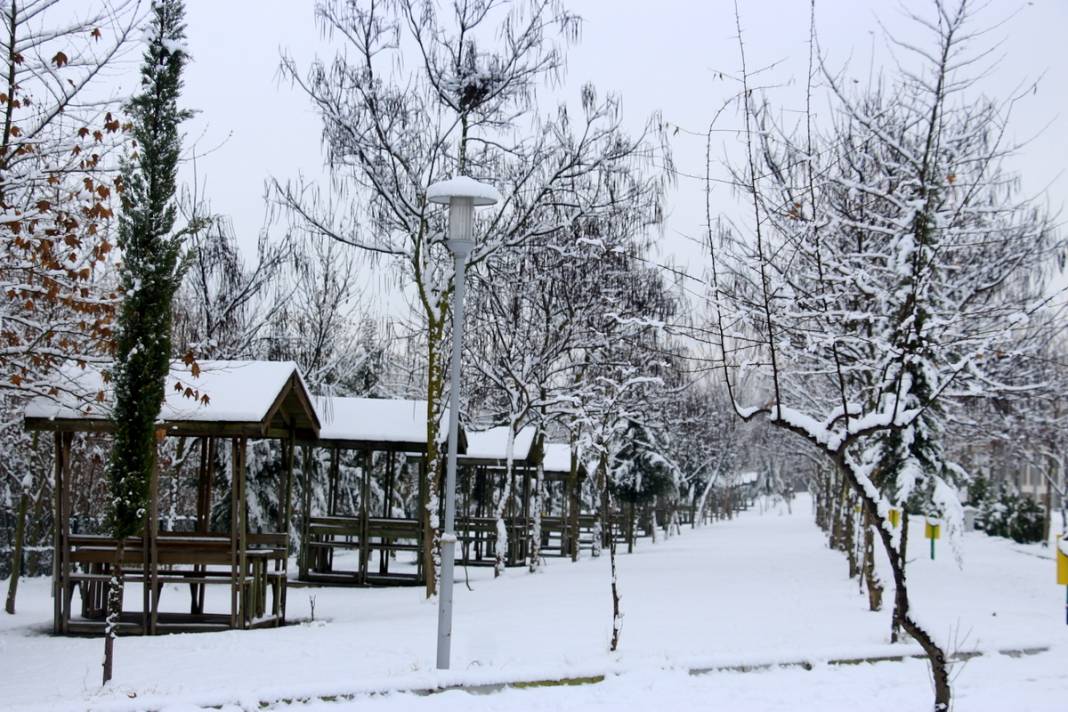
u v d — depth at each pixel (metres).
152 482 15.81
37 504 24.98
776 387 9.56
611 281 25.16
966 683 10.41
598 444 27.78
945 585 20.97
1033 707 9.22
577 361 27.81
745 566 26.39
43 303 13.79
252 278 30.12
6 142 11.93
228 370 16.48
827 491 41.47
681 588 20.44
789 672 10.68
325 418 25.16
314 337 31.80
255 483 30.52
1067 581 15.12
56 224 12.41
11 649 14.00
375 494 39.94
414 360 31.70
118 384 11.11
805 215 15.38
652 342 26.09
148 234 11.22
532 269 24.58
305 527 25.61
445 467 24.83
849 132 16.92
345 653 12.65
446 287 20.70
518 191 21.22
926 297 13.65
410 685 9.65
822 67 16.25
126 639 14.72
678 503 56.00
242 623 16.19
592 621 15.22
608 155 21.12
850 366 16.59
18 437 21.44
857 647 11.67
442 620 10.71
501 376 25.84
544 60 20.39
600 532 38.31
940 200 15.66
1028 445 28.81
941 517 20.61
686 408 47.22
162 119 11.32
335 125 19.78
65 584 15.77
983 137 16.67
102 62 12.08
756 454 90.00
